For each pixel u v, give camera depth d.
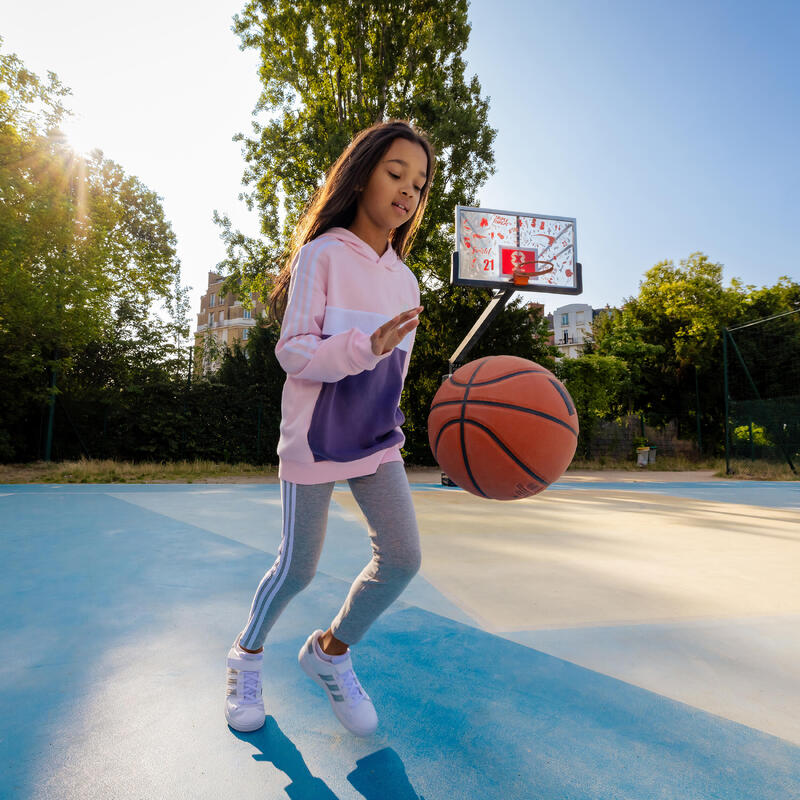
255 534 4.03
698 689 1.66
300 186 14.41
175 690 1.60
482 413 1.46
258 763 1.25
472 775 1.22
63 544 3.62
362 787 1.17
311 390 1.26
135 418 13.03
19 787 1.14
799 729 1.44
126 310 15.32
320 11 14.14
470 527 4.48
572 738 1.38
